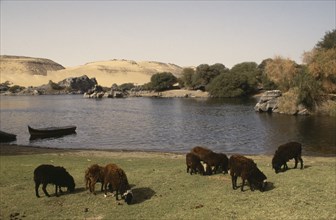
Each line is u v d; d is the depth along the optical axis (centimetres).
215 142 4406
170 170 2122
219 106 10006
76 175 2066
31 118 7725
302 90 7100
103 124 6525
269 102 7919
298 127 5459
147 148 4097
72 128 5472
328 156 3309
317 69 7075
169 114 8094
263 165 2292
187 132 5309
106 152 3456
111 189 1709
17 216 1469
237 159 1677
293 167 2167
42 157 2927
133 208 1493
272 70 9325
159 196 1630
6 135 4769
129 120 7094
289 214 1362
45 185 1673
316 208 1408
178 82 17950
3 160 2722
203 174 1977
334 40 8500
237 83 13888
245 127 5650
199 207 1475
